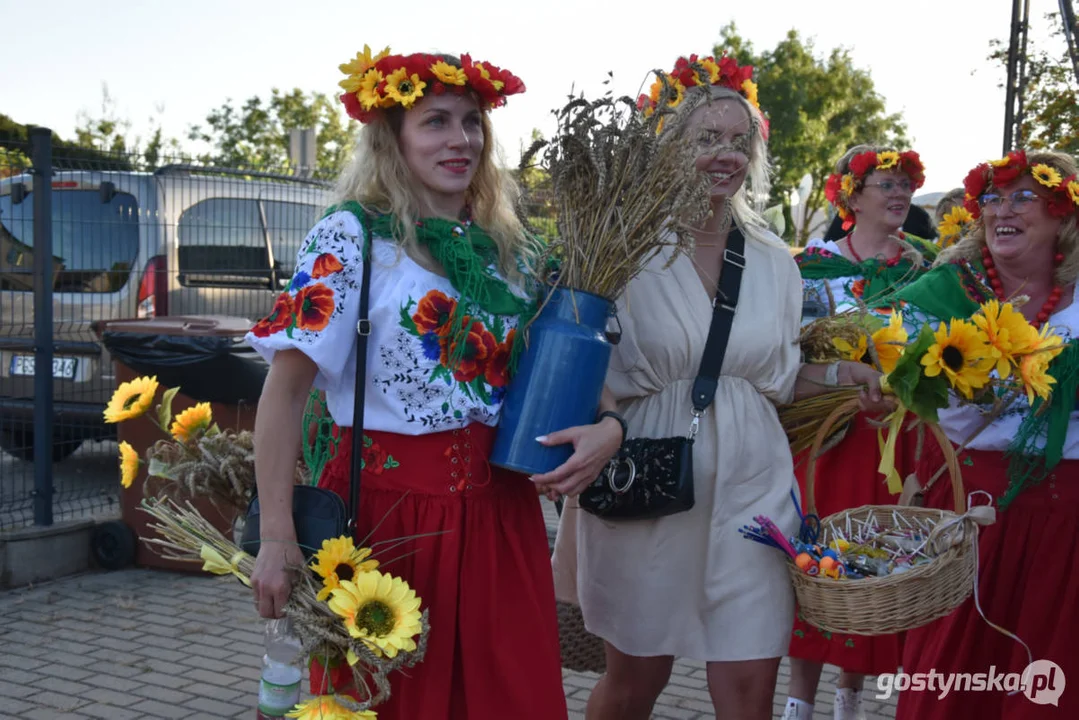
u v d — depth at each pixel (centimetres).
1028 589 274
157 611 481
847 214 472
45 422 530
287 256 709
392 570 223
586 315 234
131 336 500
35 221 525
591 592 284
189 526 222
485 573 226
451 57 235
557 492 234
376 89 226
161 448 265
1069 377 267
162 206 644
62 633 451
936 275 303
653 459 260
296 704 227
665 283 271
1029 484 276
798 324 282
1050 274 295
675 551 271
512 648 226
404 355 221
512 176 252
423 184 235
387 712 224
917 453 292
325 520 213
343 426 228
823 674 448
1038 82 1195
